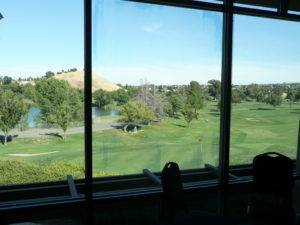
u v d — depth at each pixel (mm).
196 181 2727
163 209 2426
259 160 2250
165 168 2014
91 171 2207
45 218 2223
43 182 2162
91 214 2205
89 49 2111
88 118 2168
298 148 3158
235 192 2865
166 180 1927
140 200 2471
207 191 2611
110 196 2289
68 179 2221
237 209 2777
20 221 2162
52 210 2213
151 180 2531
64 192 2223
